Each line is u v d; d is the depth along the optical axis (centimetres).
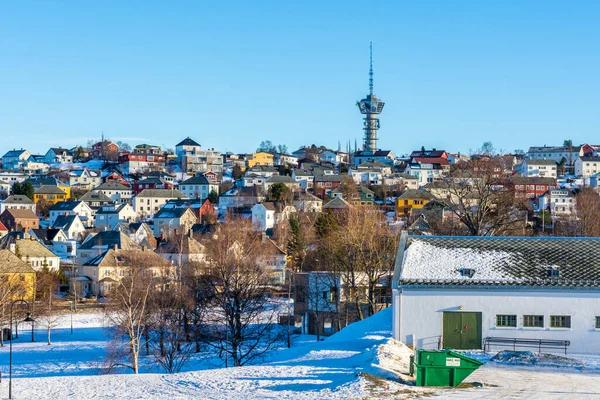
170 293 8075
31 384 4859
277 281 12900
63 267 15738
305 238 14612
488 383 4391
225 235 10425
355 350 5559
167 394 4462
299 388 4422
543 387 4303
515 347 5241
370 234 8575
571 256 5628
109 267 13888
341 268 8688
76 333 10306
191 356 7600
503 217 9612
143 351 8212
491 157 11488
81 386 4769
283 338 8044
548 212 18625
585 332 5194
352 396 4131
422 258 5709
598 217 14812
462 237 6062
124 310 7569
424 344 5338
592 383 4400
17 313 10125
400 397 4097
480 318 5297
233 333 7031
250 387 4516
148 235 18812
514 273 5412
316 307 8675
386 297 8856
